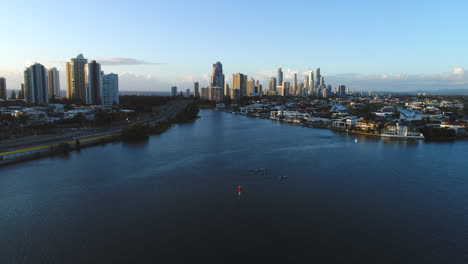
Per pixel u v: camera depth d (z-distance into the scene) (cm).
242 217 8419
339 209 8981
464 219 8412
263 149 17562
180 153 16188
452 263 6425
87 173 12212
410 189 10700
